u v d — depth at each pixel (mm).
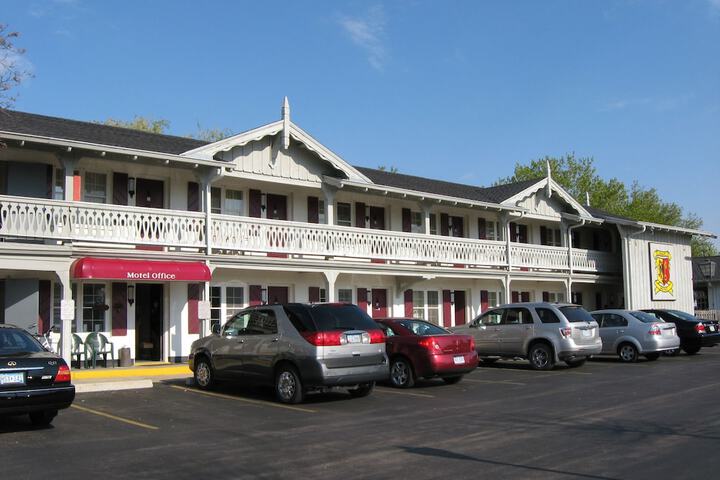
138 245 17656
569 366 19688
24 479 7234
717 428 9695
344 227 21734
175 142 20453
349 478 7203
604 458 7965
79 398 13328
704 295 45188
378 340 13062
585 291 34625
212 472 7492
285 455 8289
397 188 23516
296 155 21703
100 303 18375
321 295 23391
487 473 7340
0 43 15594
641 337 20797
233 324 14086
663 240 35031
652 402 12352
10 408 9258
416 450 8508
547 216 30812
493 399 13062
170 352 19312
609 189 59375
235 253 19625
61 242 16312
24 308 16984
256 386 15039
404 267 23500
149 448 8734
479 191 31094
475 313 28672
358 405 12406
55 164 17875
